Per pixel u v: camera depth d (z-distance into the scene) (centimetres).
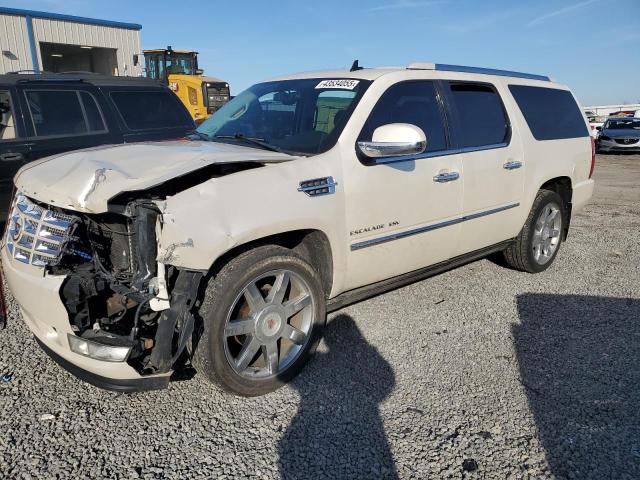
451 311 440
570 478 249
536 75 550
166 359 269
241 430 280
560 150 530
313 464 256
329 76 409
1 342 367
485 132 450
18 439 267
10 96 607
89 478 243
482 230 454
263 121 402
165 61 1983
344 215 337
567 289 497
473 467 255
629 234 730
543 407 304
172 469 250
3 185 595
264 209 289
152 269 275
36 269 276
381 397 313
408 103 392
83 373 273
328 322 412
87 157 318
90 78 678
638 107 3766
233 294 284
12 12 1872
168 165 288
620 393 320
